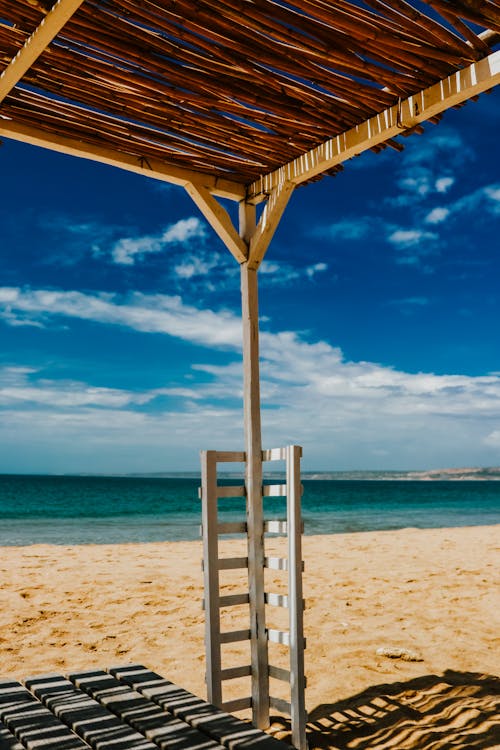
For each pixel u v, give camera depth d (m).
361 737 3.15
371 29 2.16
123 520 25.66
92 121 2.77
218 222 3.28
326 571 8.19
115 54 2.32
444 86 2.41
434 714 3.40
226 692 3.80
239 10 2.06
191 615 5.75
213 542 3.06
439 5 1.99
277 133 2.89
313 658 4.43
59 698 2.64
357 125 2.78
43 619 5.59
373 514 29.64
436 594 6.53
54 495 54.53
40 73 2.43
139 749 2.12
